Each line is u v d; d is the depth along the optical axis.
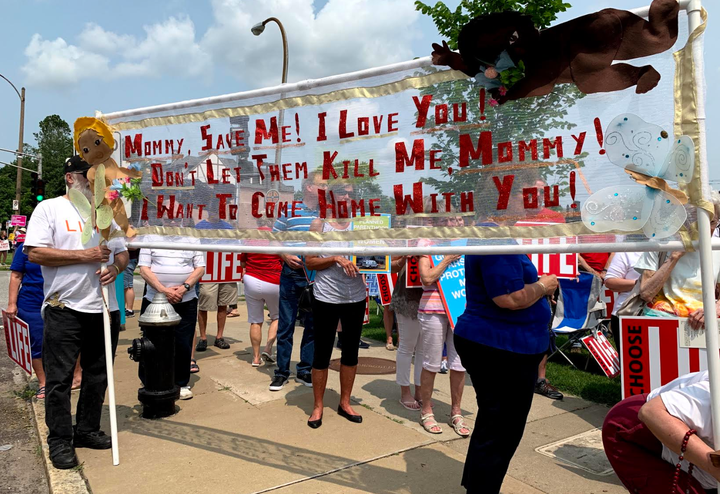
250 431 3.86
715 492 2.02
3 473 3.32
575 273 5.29
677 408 1.90
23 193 80.06
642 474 2.14
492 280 2.42
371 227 2.72
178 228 3.41
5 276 19.81
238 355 6.29
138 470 3.21
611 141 2.03
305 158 2.94
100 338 3.49
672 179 1.92
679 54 1.93
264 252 2.98
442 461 3.37
